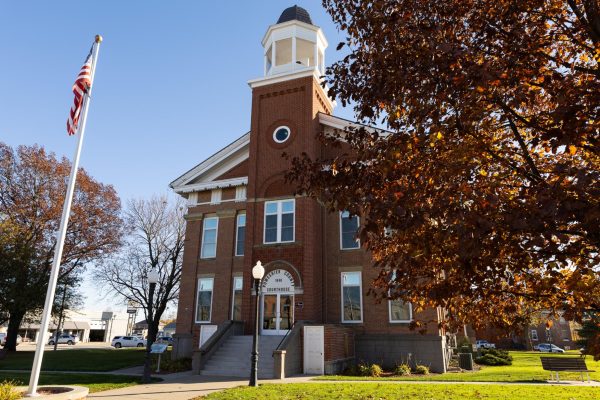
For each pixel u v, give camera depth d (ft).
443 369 65.92
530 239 14.78
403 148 17.94
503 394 39.29
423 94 17.31
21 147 121.80
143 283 132.98
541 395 38.75
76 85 36.47
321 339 61.11
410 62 18.22
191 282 87.35
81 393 30.22
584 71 17.57
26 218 116.98
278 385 45.91
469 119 17.07
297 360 60.08
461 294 18.74
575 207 12.54
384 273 22.93
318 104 84.02
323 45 92.68
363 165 19.47
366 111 19.58
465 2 18.94
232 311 83.05
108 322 285.64
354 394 39.37
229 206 89.51
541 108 20.34
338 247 77.05
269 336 67.87
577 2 18.54
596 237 14.32
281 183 78.07
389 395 38.78
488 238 15.47
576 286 15.94
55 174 123.34
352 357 69.15
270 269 73.72
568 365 51.16
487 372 65.62
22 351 120.06
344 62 21.38
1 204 118.73
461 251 14.10
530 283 19.15
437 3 19.25
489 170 20.21
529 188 15.47
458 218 14.52
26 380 49.32
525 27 18.95
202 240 90.12
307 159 22.36
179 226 137.59
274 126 82.07
